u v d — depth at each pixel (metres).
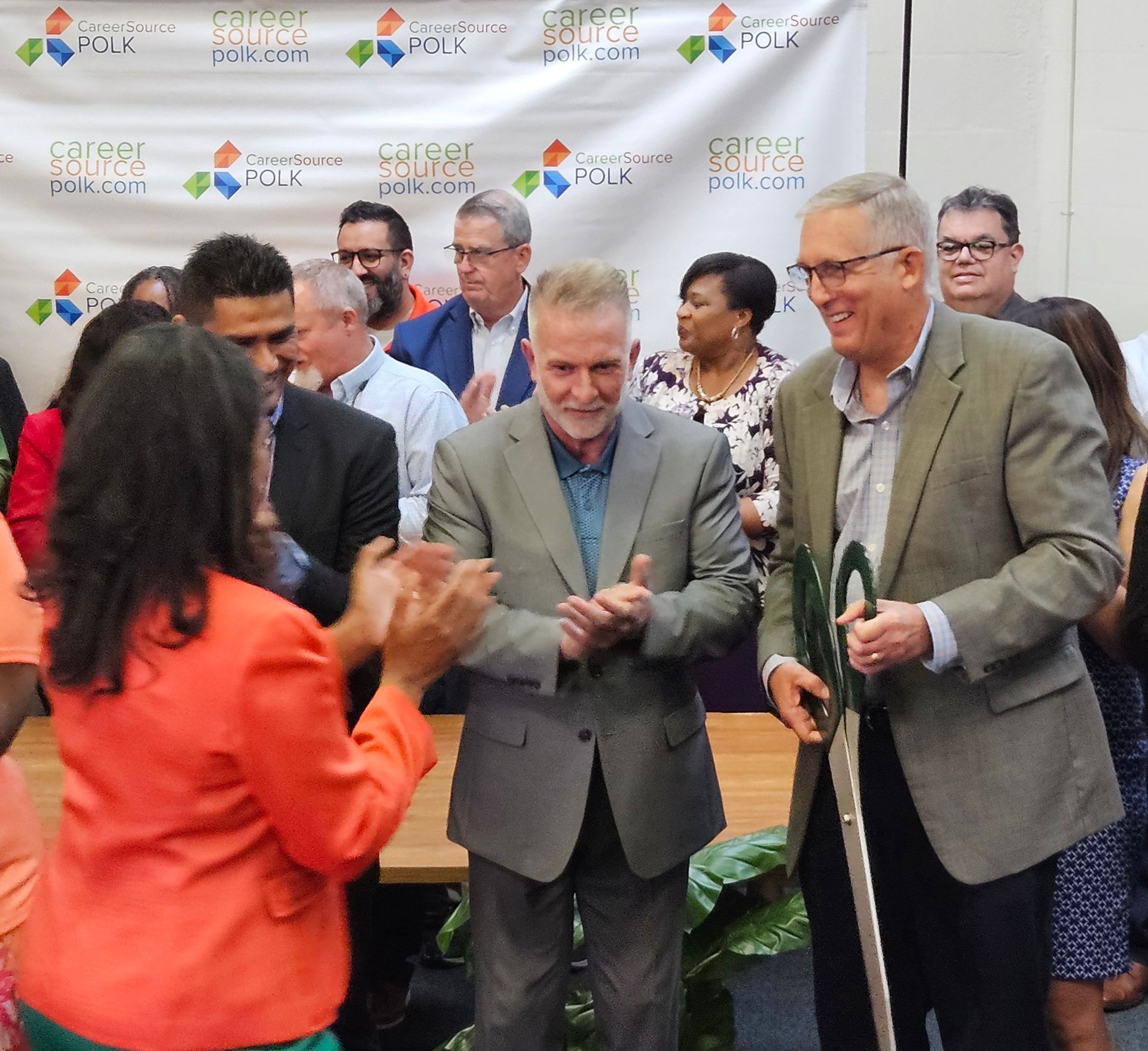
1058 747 1.94
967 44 4.33
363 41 3.94
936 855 1.95
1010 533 1.93
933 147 4.38
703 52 3.91
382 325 3.98
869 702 2.03
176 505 1.34
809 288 1.96
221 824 1.35
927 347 1.96
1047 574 1.84
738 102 3.92
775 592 2.22
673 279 4.00
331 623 2.27
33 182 4.01
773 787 2.71
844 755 1.91
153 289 3.38
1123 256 4.27
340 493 2.40
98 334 2.34
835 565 2.06
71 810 1.41
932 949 2.04
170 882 1.35
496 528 2.02
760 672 2.17
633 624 1.87
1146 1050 2.88
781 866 2.48
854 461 2.04
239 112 3.98
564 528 2.00
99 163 4.00
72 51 3.96
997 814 1.91
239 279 2.18
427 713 3.44
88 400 1.37
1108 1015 3.05
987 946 1.93
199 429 1.35
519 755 2.02
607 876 2.05
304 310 3.33
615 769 1.99
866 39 3.95
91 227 4.03
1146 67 4.14
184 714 1.33
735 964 2.54
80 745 1.38
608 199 3.97
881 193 1.91
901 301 1.93
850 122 3.93
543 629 1.94
